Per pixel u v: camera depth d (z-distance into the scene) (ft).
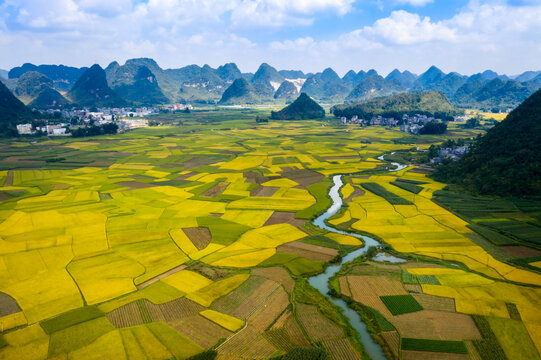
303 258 355.97
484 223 433.48
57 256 359.66
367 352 228.84
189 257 358.64
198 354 220.64
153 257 358.43
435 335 240.53
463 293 289.94
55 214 481.87
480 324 249.55
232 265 341.21
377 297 287.28
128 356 221.25
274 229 431.84
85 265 341.41
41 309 270.87
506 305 271.90
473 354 222.07
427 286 301.84
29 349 227.20
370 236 412.98
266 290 297.33
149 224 446.60
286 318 261.03
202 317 261.24
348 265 344.08
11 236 408.67
